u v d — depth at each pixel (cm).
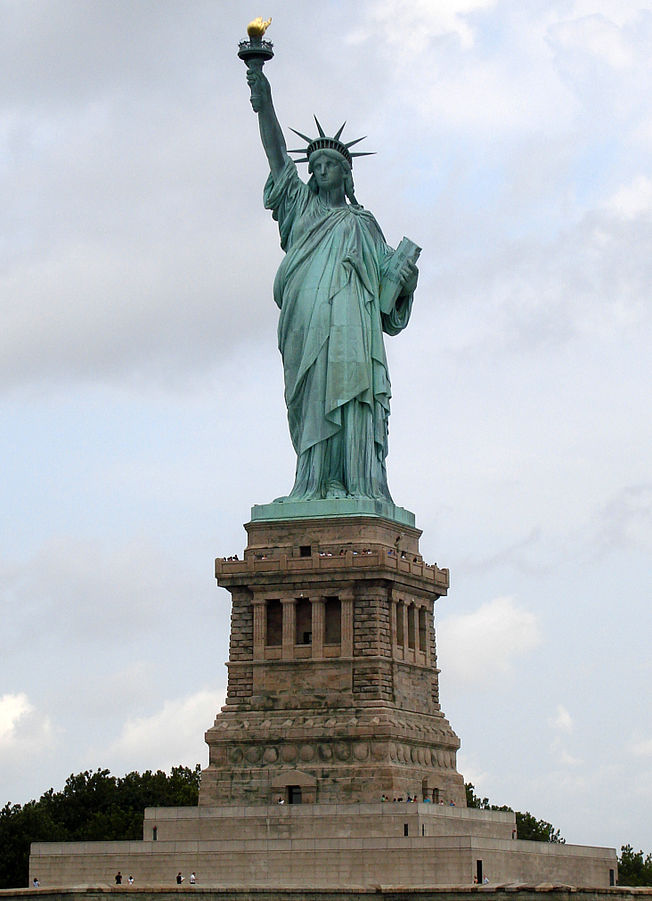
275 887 18688
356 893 18575
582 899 18612
